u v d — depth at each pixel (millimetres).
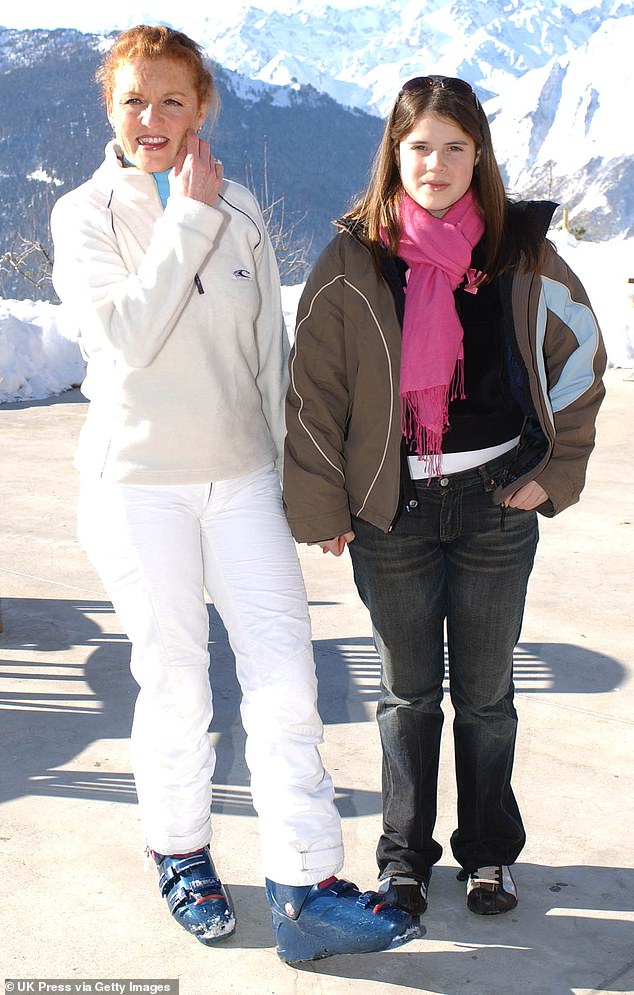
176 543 2127
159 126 2057
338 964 2133
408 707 2242
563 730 3201
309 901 2082
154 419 2105
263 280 2262
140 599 2137
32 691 3504
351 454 2143
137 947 2176
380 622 2193
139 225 2113
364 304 2064
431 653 2219
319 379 2127
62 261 2111
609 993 2041
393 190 2086
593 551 5121
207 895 2203
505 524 2133
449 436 2080
